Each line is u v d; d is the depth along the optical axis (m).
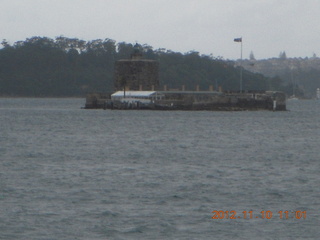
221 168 96.19
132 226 64.25
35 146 125.75
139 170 93.69
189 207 71.19
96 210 69.50
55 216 67.25
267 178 87.50
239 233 62.62
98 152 115.56
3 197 75.00
